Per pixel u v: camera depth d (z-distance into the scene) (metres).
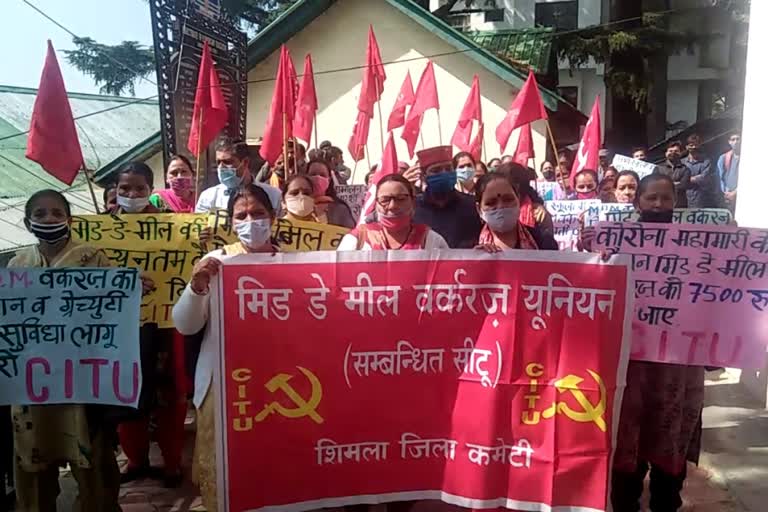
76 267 3.33
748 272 3.52
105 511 3.57
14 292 3.31
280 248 3.83
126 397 3.34
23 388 3.34
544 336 3.20
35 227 3.48
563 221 6.37
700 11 19.94
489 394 3.20
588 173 7.11
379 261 3.20
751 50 5.85
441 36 14.44
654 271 3.63
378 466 3.25
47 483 3.57
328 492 3.24
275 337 3.16
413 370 3.23
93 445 3.51
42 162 4.50
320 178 5.85
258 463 3.18
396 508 3.52
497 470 3.22
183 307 3.16
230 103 11.27
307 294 3.17
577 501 3.20
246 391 3.15
